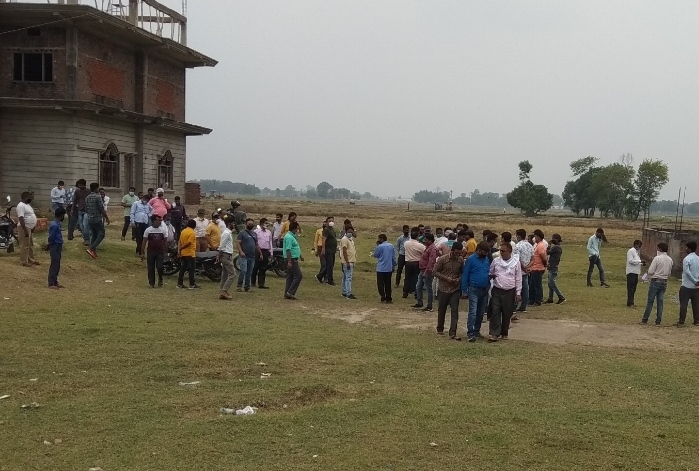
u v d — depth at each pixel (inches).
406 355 467.8
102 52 1461.6
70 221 904.9
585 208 5236.2
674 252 1181.7
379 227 2030.0
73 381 370.6
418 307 707.4
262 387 370.9
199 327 524.4
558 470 266.7
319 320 601.0
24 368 392.2
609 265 1283.2
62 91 1369.3
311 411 327.0
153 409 324.8
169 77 1747.0
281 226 943.0
